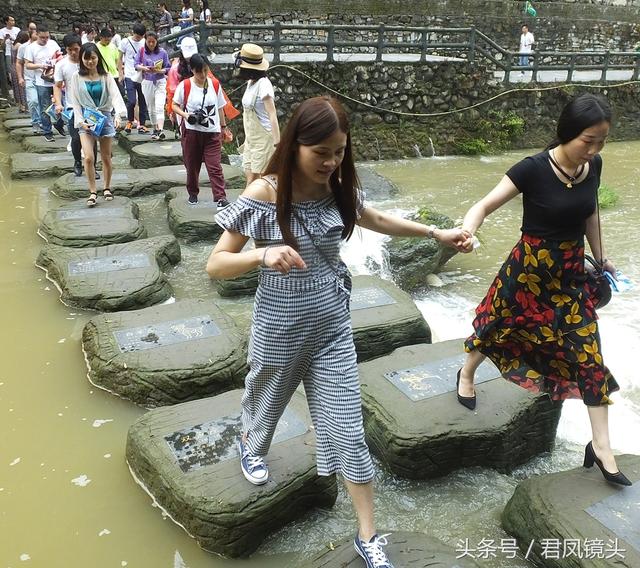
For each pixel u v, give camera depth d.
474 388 3.27
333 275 2.16
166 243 5.27
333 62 11.61
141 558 2.50
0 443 3.11
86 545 2.54
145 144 8.89
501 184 2.61
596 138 2.36
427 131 12.48
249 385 2.33
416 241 5.95
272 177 2.05
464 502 2.88
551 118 13.65
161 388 3.45
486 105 12.91
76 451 3.09
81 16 15.39
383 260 5.83
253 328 2.22
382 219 2.34
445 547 2.36
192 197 6.34
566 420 3.69
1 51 13.12
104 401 3.48
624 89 14.47
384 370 3.49
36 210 6.57
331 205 2.14
